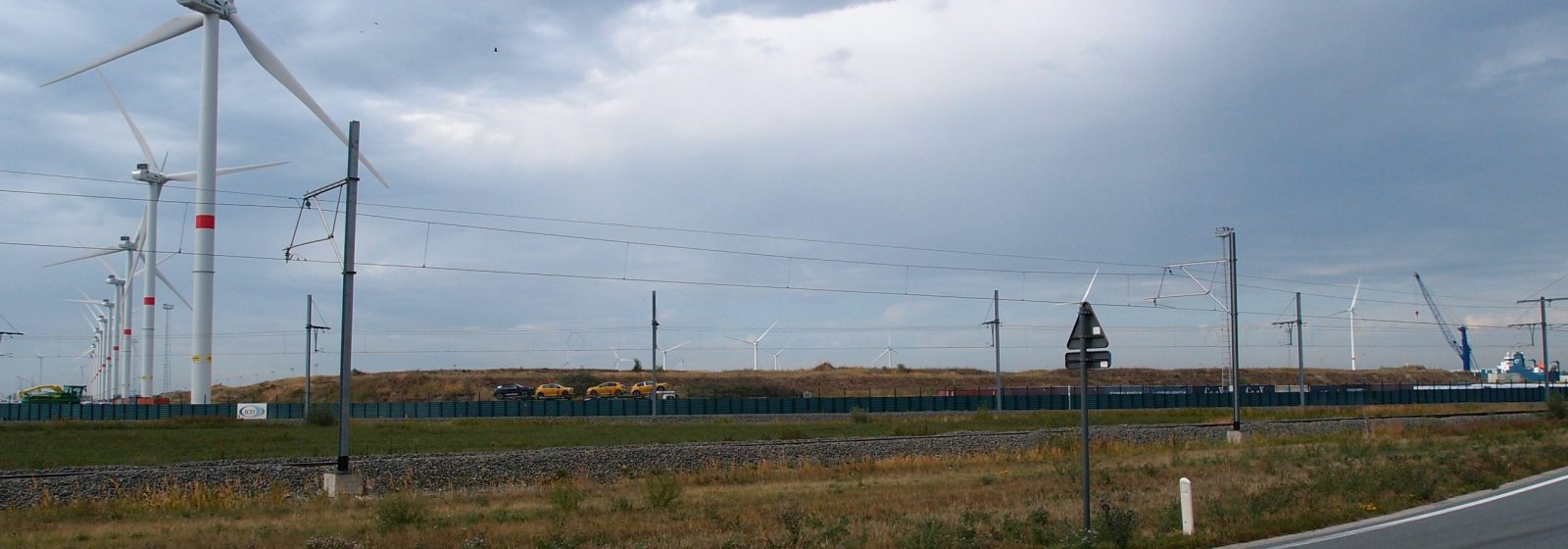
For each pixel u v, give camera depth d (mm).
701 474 34219
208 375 76438
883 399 87750
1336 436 47750
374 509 24375
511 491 29594
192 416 72438
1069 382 150375
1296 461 32625
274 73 68750
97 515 24938
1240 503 20766
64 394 109562
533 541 18438
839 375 146125
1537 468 28109
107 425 64312
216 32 75125
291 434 56906
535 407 81250
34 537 20625
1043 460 38562
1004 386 144875
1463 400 100000
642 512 23438
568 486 28531
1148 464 33750
